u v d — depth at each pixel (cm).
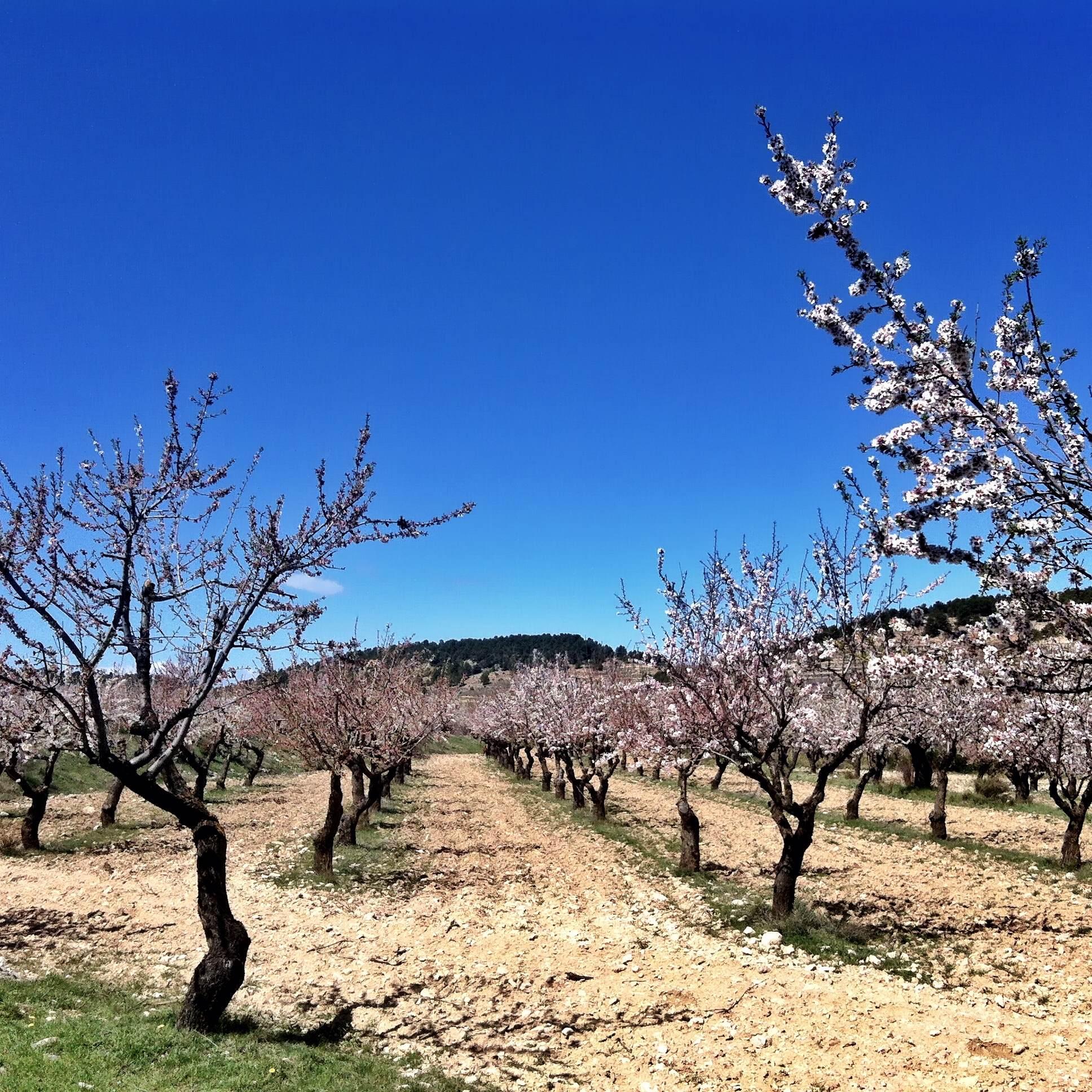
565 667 4256
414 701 2531
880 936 1298
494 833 2550
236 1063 796
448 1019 999
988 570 662
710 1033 918
